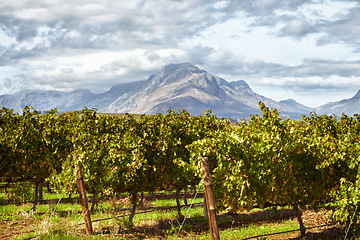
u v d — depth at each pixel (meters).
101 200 21.55
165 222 15.57
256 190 12.43
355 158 12.77
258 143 12.62
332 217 13.23
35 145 18.84
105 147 15.23
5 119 19.28
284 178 12.51
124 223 14.41
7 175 18.28
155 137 17.14
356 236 12.91
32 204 19.31
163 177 15.82
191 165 14.20
